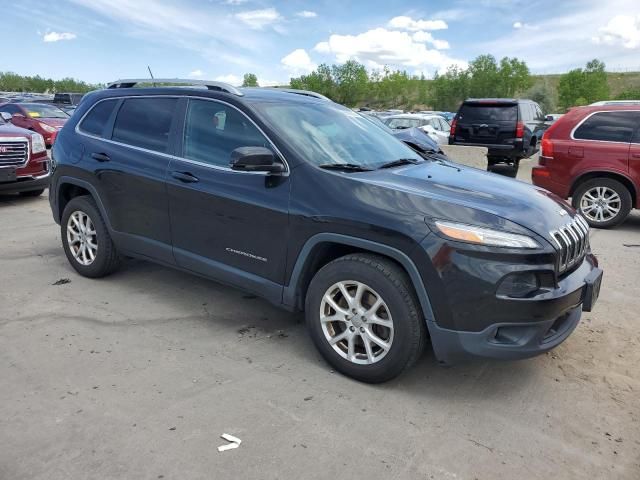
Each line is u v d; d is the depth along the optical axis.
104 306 4.51
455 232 3.02
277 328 4.20
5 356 3.61
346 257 3.37
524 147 13.92
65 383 3.30
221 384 3.35
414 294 3.17
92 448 2.71
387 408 3.15
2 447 2.70
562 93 80.50
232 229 3.87
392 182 3.46
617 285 5.51
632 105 8.13
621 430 3.02
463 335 3.05
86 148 4.91
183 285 5.05
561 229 3.26
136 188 4.46
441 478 2.58
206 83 4.25
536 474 2.64
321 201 3.42
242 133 3.92
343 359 3.44
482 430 2.98
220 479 2.52
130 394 3.20
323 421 3.00
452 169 4.16
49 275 5.24
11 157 8.52
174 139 4.30
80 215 5.10
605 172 8.09
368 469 2.62
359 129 4.44
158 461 2.62
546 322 3.06
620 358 3.87
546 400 3.31
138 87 4.73
